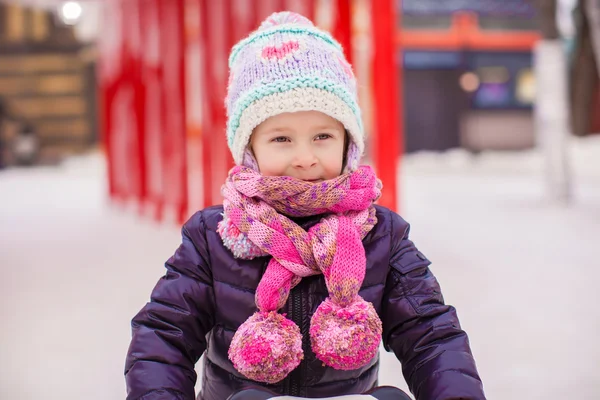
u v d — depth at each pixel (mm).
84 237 4723
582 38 9266
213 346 949
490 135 11633
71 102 12180
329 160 936
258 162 958
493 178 9148
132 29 5957
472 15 11242
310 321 865
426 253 3793
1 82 12047
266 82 905
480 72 11430
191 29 5348
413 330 925
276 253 876
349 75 967
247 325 844
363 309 837
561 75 5996
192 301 944
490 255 3705
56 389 1781
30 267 3639
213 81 4543
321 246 871
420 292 945
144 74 5711
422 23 11180
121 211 6359
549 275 3162
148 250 4074
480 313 2494
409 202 6547
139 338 908
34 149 12195
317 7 4164
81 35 11922
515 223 4969
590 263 3443
